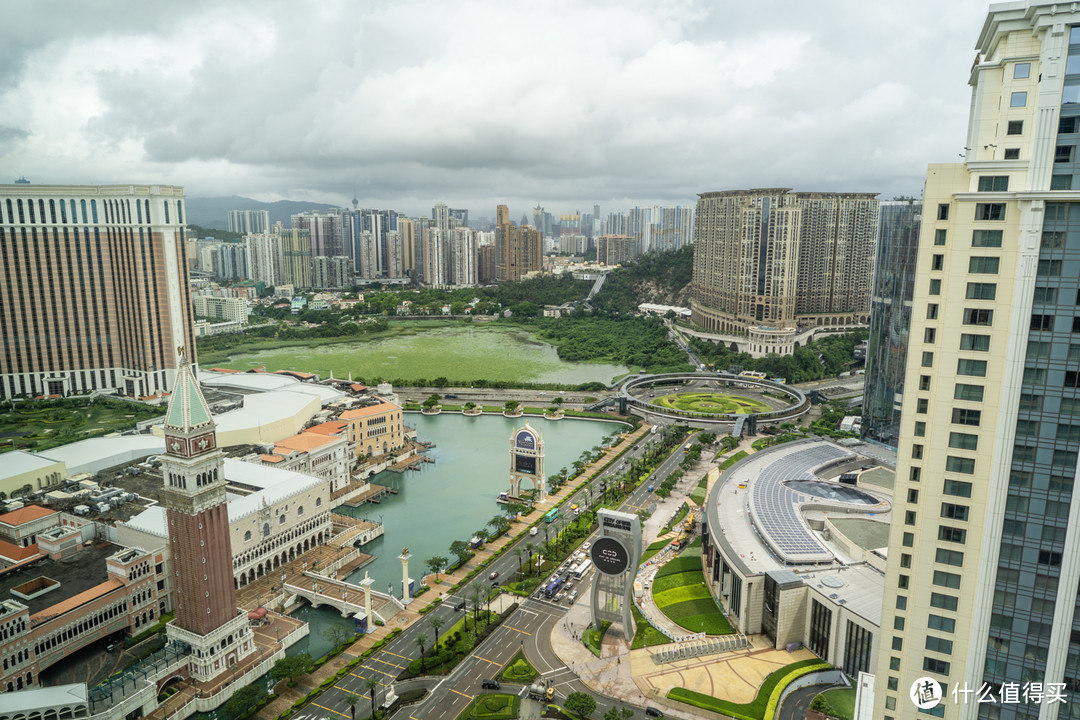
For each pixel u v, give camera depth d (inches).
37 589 7485.2
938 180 4384.8
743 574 7741.1
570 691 6909.5
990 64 4143.7
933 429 4498.0
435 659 7352.4
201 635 6948.8
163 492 6929.1
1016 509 4212.6
